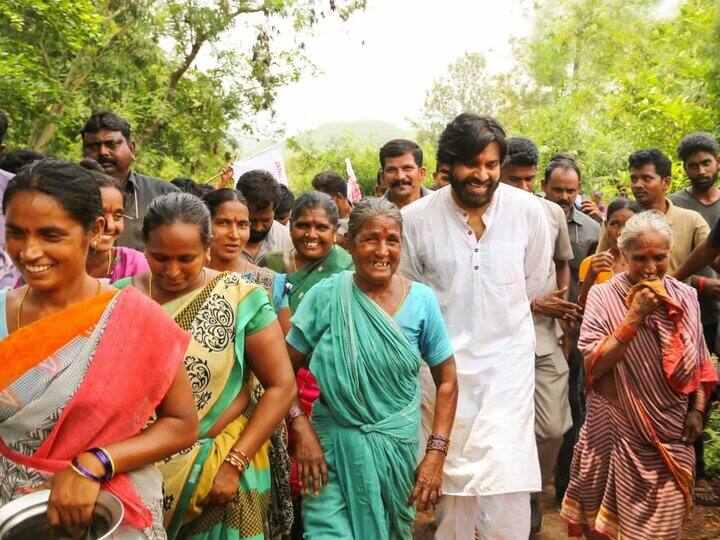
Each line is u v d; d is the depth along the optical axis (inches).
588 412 144.9
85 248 78.2
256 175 197.6
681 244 203.9
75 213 75.7
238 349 104.3
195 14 740.0
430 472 124.6
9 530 71.8
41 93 530.6
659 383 137.4
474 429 145.6
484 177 143.3
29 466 76.1
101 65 678.5
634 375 138.3
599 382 142.9
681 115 409.7
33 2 453.7
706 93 420.8
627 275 145.0
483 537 146.9
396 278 129.6
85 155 195.9
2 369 74.9
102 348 76.0
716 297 191.2
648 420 137.1
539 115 768.9
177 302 104.4
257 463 109.7
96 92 688.4
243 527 105.5
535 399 180.4
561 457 205.6
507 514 145.3
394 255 123.7
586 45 1234.6
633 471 137.7
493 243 149.4
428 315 128.4
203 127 815.7
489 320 148.9
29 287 80.9
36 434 75.9
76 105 582.2
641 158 204.4
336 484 123.5
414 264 154.8
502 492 142.9
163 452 80.4
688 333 138.9
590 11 1213.1
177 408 82.1
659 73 467.2
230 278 106.7
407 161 220.2
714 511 193.8
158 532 82.8
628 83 492.1
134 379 77.5
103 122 193.3
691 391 139.2
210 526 104.6
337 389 122.3
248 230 158.2
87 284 80.3
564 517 148.6
